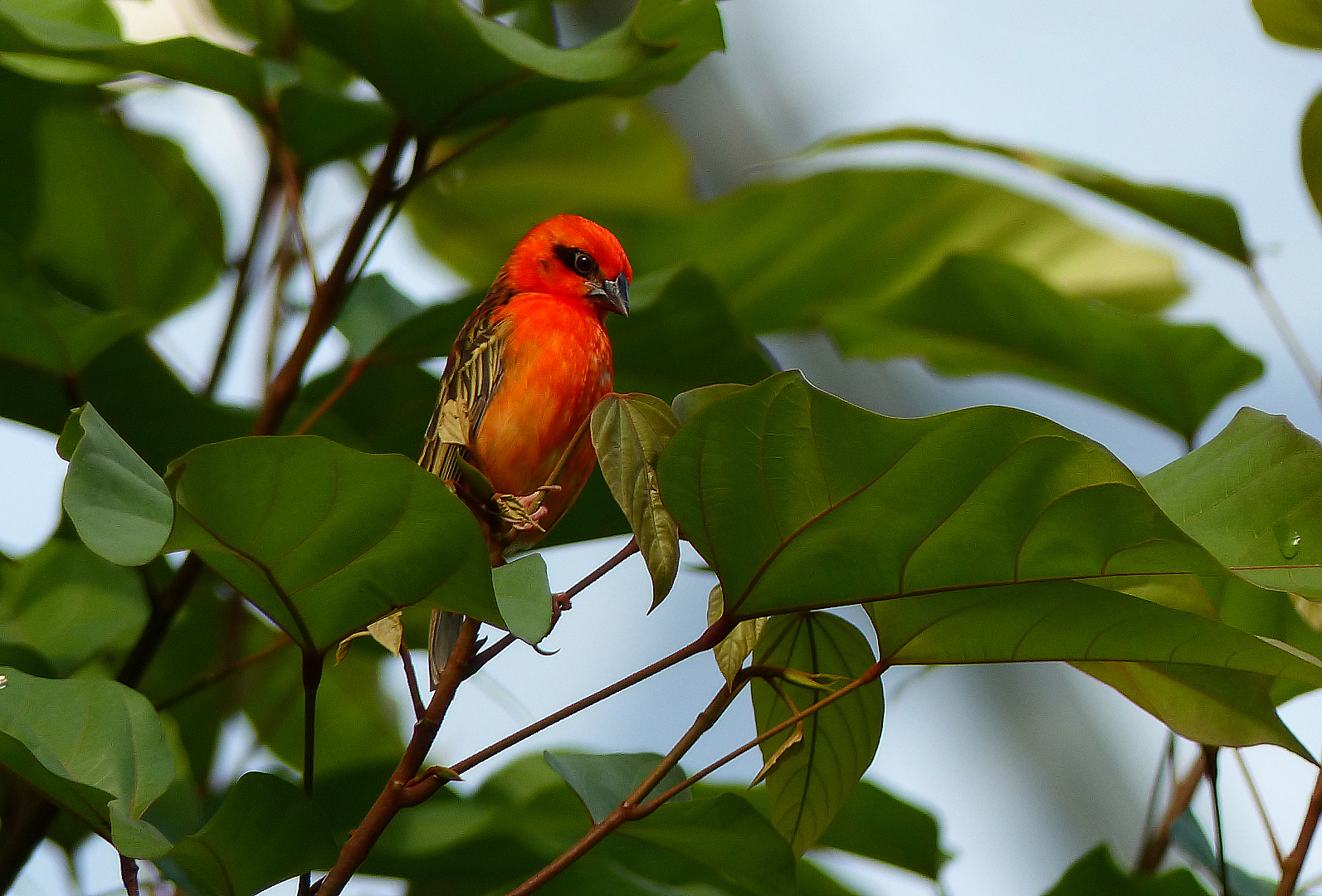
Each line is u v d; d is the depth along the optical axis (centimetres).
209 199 789
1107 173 757
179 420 667
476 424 652
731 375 734
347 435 657
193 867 420
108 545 341
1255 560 408
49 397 659
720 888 634
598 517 695
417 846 614
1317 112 661
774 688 445
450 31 602
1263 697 463
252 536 386
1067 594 416
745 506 409
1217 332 813
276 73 652
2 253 589
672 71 653
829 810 509
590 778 508
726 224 985
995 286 873
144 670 630
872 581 423
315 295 666
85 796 419
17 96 740
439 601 408
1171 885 594
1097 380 895
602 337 691
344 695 828
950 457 387
